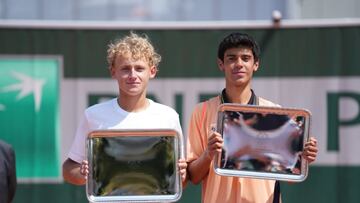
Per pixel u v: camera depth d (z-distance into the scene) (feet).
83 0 65.51
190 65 51.13
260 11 65.00
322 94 50.90
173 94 51.01
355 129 50.75
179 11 65.67
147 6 65.92
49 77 51.01
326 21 50.98
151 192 29.45
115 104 30.55
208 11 65.31
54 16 65.26
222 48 31.19
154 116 30.40
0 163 34.19
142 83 30.04
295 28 51.03
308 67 50.98
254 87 51.13
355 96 50.75
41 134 50.90
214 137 29.35
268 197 30.86
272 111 29.86
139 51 29.84
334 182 50.65
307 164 29.86
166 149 29.53
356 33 50.75
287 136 30.01
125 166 29.40
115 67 30.22
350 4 64.18
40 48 51.01
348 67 50.80
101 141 29.30
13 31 50.85
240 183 30.86
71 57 51.11
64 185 50.80
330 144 50.83
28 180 50.75
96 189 29.30
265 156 29.99
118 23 51.13
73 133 51.01
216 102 31.73
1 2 65.26
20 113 50.83
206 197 31.12
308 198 50.57
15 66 50.90
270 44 51.13
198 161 30.42
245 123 29.96
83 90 51.13
